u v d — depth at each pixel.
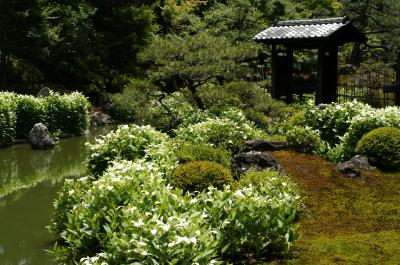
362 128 9.54
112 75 23.64
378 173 8.46
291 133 9.83
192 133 10.09
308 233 6.34
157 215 4.91
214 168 7.18
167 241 4.25
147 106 13.95
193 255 4.21
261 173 7.11
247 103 13.45
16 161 13.42
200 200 5.49
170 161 7.70
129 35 24.08
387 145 8.74
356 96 17.55
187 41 13.57
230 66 13.32
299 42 16.00
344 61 29.56
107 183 5.84
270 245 5.68
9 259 6.95
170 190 5.74
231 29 23.70
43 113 16.39
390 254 5.54
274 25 16.67
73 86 22.64
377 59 28.06
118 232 5.24
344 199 7.44
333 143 10.29
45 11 19.94
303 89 18.58
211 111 12.95
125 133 8.91
